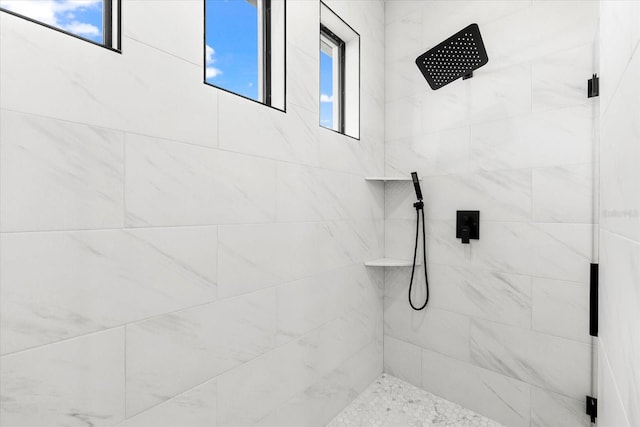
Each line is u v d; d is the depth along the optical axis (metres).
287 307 1.42
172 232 1.02
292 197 1.43
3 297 0.72
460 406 1.76
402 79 1.99
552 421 1.48
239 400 1.22
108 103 0.87
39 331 0.77
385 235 2.06
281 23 1.40
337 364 1.71
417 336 1.93
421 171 1.90
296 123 1.45
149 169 0.96
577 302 1.41
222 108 1.16
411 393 1.89
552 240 1.47
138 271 0.94
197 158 1.08
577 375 1.41
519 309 1.57
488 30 1.65
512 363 1.59
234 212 1.20
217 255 1.14
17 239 0.74
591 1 1.37
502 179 1.61
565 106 1.43
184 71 1.04
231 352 1.19
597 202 1.35
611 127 0.69
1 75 0.71
